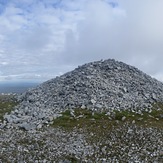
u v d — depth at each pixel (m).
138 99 56.00
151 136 40.56
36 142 38.75
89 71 67.38
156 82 69.00
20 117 50.22
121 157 35.06
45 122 47.16
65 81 66.62
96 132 42.69
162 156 34.94
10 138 40.19
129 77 65.75
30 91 69.50
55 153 35.53
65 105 54.00
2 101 66.94
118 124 45.25
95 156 35.25
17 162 32.56
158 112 51.53
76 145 38.12
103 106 51.97
